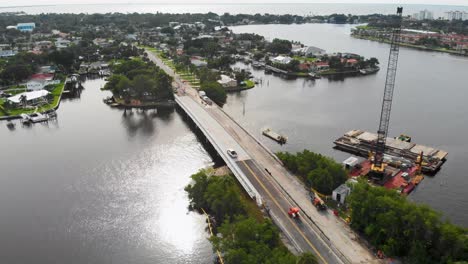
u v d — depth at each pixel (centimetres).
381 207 10300
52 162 16512
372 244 10119
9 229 11831
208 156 16975
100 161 16525
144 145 18325
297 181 13338
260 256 8838
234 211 11594
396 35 14938
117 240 11319
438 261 9238
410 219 9481
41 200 13450
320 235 10306
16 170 15788
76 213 12656
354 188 11575
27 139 19375
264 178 13438
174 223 12062
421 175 14938
